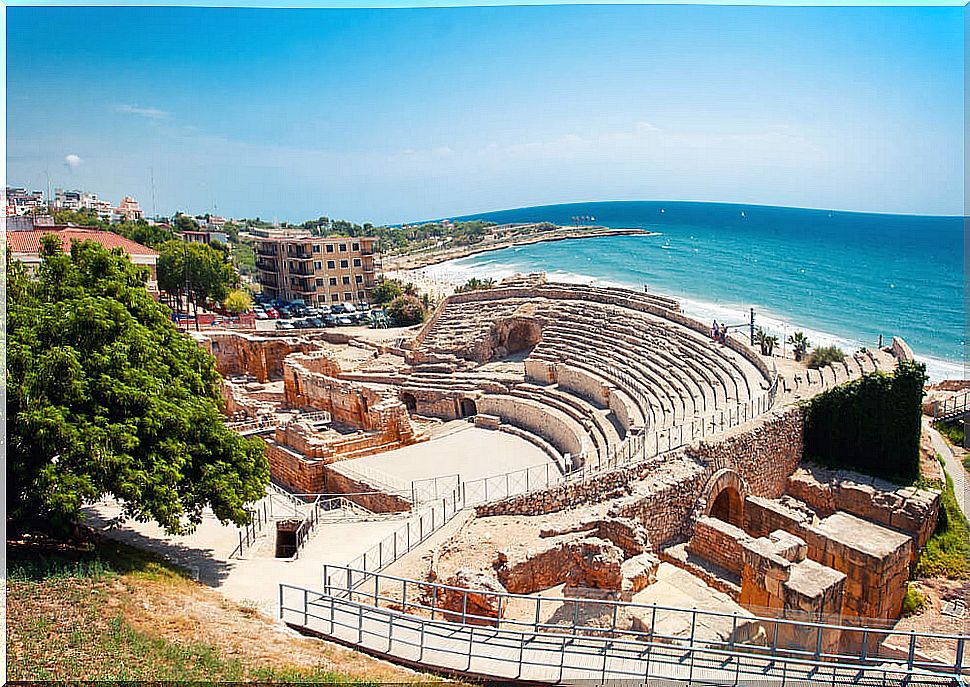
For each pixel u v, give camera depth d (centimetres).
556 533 2684
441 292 13625
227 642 1869
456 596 2220
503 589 2272
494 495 3503
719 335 5206
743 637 2081
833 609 2277
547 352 5822
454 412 5628
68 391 2336
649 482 3072
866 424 3659
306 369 6188
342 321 10138
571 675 1764
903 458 3569
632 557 2572
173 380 2877
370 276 11775
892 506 3250
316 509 3409
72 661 1656
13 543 2262
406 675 1773
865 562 2650
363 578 2439
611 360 5288
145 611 1977
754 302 14875
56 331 2495
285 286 11700
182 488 2598
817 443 3869
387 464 4319
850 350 10425
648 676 1756
